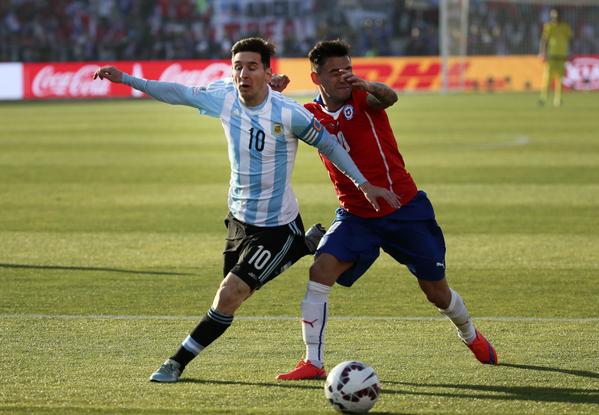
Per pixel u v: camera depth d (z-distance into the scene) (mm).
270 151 19719
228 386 19766
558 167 57094
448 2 136375
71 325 24781
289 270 31641
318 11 153750
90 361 21547
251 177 19891
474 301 27469
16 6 149750
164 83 20156
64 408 18250
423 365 21344
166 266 32156
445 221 40625
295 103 19719
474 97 123812
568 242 36000
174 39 150375
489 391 19500
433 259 20906
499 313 26094
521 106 106875
